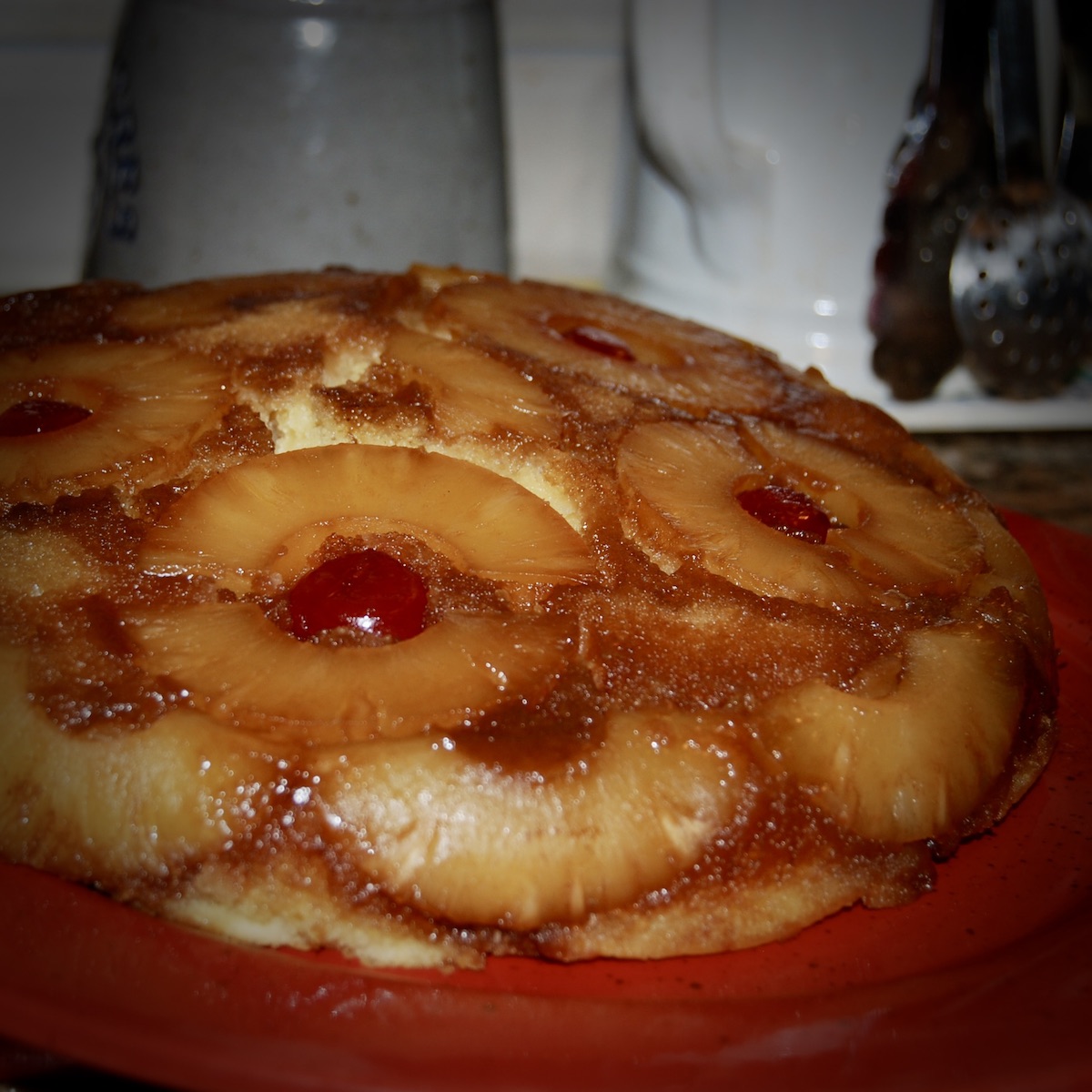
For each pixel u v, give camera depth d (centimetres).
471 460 39
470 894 32
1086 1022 30
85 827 32
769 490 40
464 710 33
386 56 54
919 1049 30
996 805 37
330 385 42
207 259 55
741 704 34
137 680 33
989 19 63
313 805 32
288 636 33
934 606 38
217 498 36
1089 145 70
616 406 41
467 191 57
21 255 83
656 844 33
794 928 34
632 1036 30
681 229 68
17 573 35
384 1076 28
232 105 54
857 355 65
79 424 38
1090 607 45
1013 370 64
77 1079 32
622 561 37
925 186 63
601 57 83
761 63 62
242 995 30
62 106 80
